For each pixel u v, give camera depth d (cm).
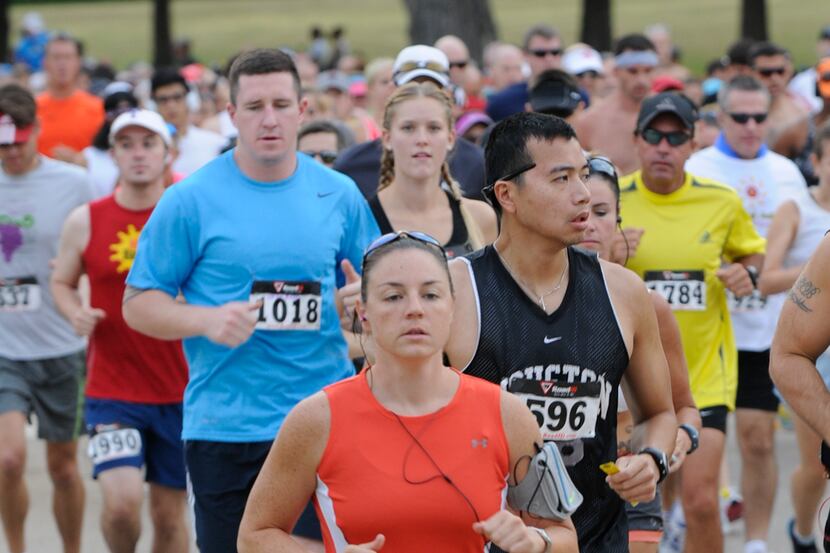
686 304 2055
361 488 1120
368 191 2292
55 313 2322
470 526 1125
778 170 2591
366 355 1369
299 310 1653
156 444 2052
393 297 1120
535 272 1318
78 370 2341
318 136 2477
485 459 1138
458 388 1150
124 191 2095
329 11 16588
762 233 2583
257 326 1639
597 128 3025
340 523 1128
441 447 1129
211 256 1648
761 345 2286
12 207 2334
